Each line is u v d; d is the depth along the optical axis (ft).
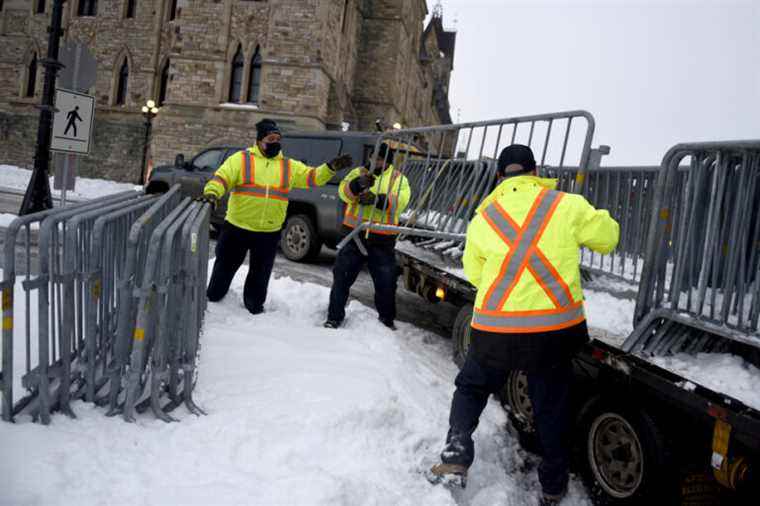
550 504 10.36
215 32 77.20
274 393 10.93
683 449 9.76
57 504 6.70
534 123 13.74
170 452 8.48
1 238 25.80
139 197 14.74
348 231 17.60
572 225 9.32
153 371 9.42
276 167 16.88
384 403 11.17
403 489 9.15
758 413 7.98
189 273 10.12
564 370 9.79
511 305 9.27
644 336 11.48
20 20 107.34
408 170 21.34
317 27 74.28
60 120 25.29
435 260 19.56
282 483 7.98
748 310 10.27
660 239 11.43
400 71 101.30
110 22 100.68
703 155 10.85
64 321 8.68
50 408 8.71
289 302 19.13
